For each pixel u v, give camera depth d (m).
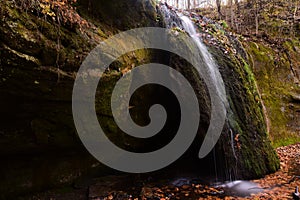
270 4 14.73
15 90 3.49
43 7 3.58
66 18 3.90
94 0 4.82
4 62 3.17
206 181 5.55
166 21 6.14
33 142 4.18
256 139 6.23
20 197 4.39
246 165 5.71
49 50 3.54
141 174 5.79
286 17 13.55
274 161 6.34
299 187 5.14
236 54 7.47
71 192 4.80
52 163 4.76
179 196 4.79
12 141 3.98
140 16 5.50
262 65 10.60
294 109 10.06
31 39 3.34
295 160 7.21
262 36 12.45
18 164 4.42
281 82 10.62
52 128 4.23
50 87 3.72
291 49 11.81
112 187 5.07
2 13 3.11
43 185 4.66
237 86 6.39
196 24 7.32
